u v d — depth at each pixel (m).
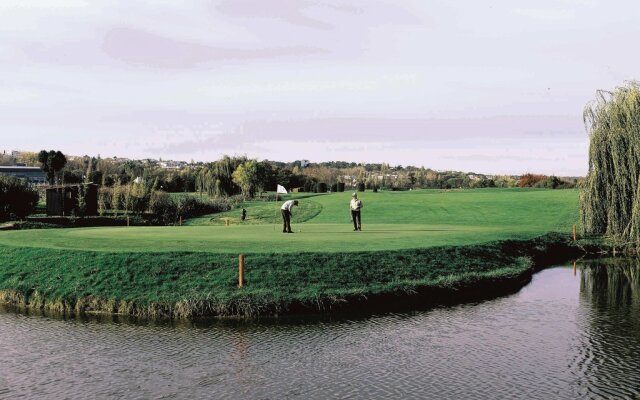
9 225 53.94
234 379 16.17
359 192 105.19
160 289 23.61
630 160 42.41
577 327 21.30
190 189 116.88
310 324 21.25
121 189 73.00
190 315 22.06
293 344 19.05
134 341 19.44
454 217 69.88
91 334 20.25
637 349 18.77
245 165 93.88
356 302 23.45
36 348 18.88
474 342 19.36
